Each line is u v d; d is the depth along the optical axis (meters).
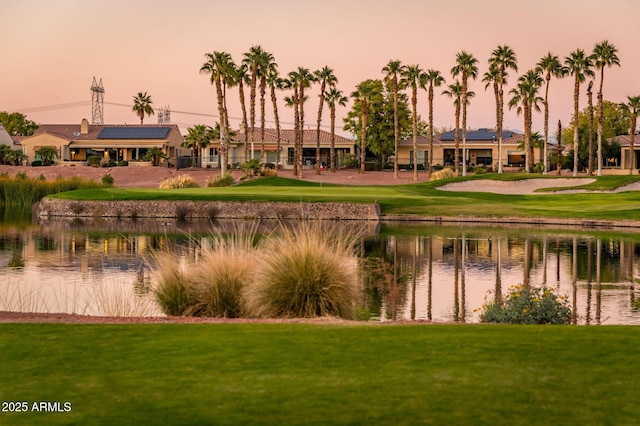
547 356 9.27
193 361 9.03
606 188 65.75
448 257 29.52
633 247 32.94
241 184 71.25
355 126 101.25
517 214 47.50
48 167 85.31
